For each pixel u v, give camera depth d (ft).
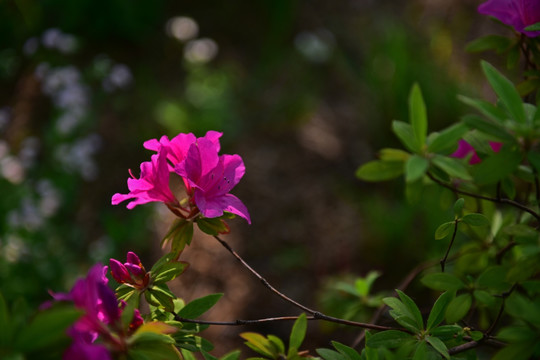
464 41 17.66
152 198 4.50
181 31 18.11
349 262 12.70
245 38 19.31
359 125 16.15
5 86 17.13
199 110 16.55
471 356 4.57
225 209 4.36
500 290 4.45
